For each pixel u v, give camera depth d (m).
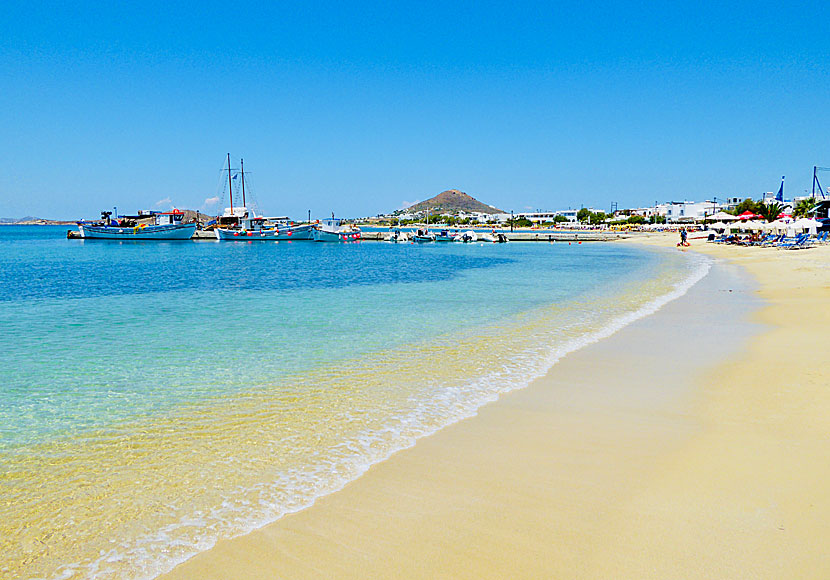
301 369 11.50
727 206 175.25
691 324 16.39
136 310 20.84
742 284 27.77
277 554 4.79
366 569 4.52
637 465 6.46
